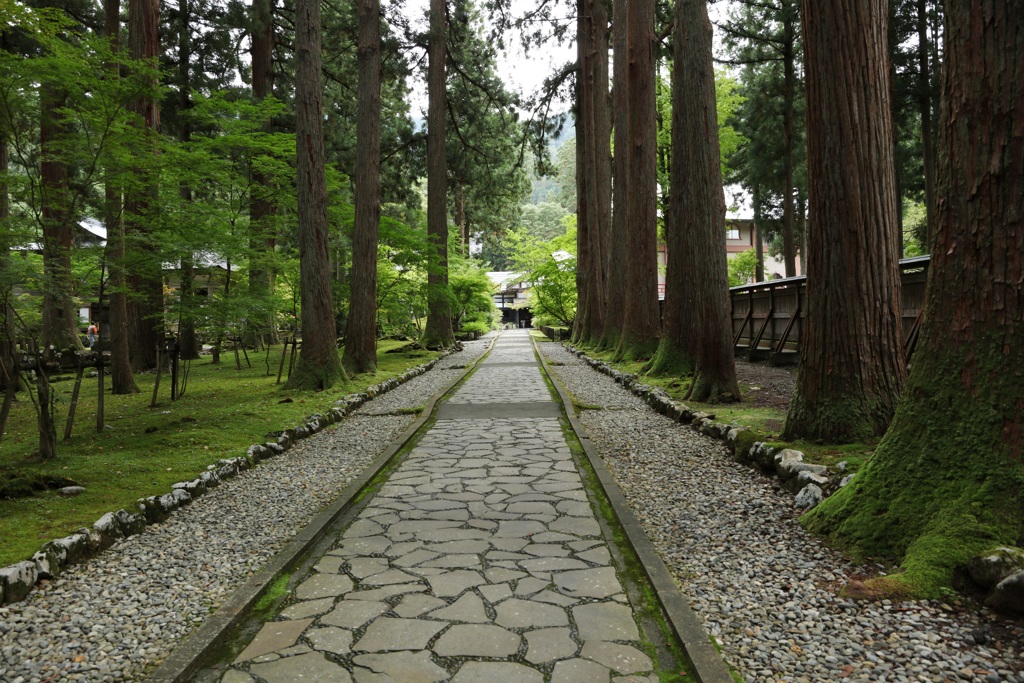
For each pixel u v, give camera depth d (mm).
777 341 13727
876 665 2521
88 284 7562
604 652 2729
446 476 5980
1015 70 3184
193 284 10789
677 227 11859
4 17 5648
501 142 30375
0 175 6309
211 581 3578
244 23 18641
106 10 13367
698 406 8656
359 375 14055
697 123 9422
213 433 7375
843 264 5578
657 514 4602
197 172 9500
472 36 27250
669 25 19844
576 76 23781
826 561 3561
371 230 15070
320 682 2496
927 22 18594
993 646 2629
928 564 3146
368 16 15078
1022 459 3217
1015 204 3256
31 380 12195
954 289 3541
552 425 8625
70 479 5176
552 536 4246
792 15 20812
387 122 28562
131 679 2566
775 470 5270
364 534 4371
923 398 3689
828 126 5586
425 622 3021
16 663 2684
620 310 18938
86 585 3498
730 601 3156
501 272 53469
